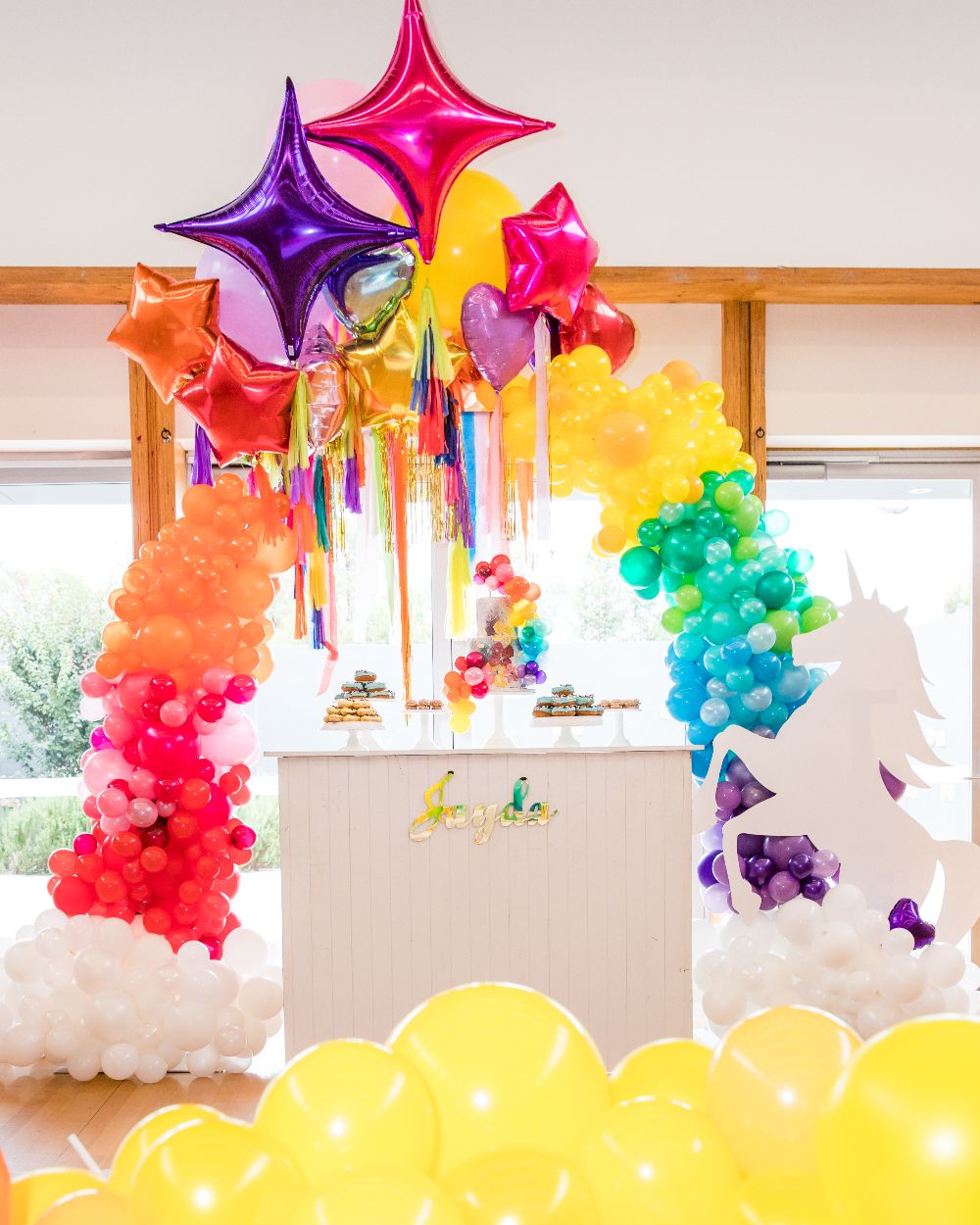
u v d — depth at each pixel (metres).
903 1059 0.91
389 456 3.15
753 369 4.29
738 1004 3.30
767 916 3.62
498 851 3.56
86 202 4.11
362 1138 1.04
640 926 3.59
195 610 3.53
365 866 3.54
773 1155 1.05
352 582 4.64
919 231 4.25
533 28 4.16
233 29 4.10
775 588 3.55
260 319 2.79
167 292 2.75
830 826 3.59
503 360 2.74
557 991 3.57
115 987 3.41
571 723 3.60
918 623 4.67
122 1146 1.15
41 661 4.55
